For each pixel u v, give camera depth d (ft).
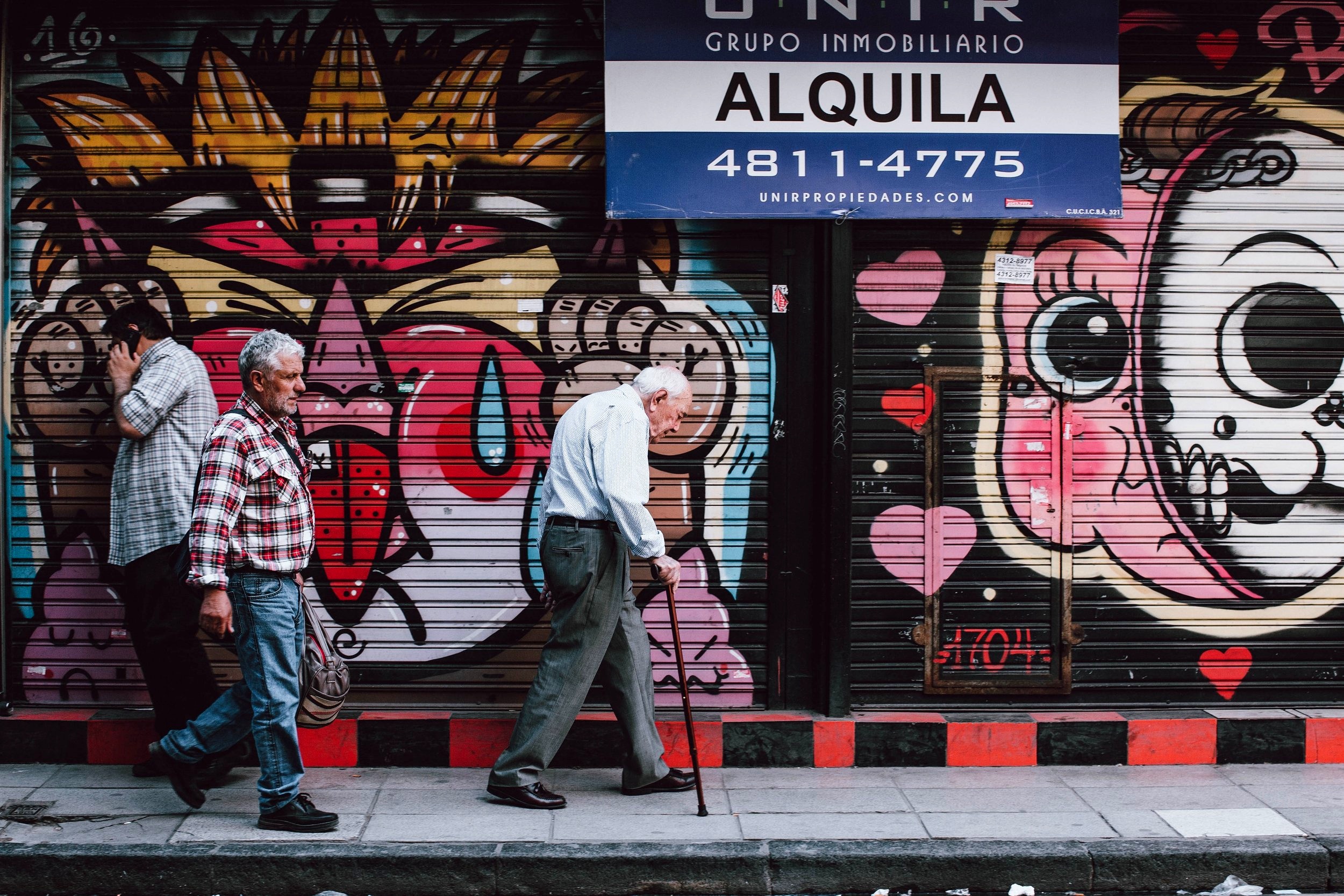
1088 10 17.01
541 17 17.25
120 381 15.81
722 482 17.40
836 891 13.52
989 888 13.56
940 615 17.54
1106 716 17.13
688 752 16.74
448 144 17.33
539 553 16.65
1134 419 17.46
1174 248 17.57
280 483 13.74
